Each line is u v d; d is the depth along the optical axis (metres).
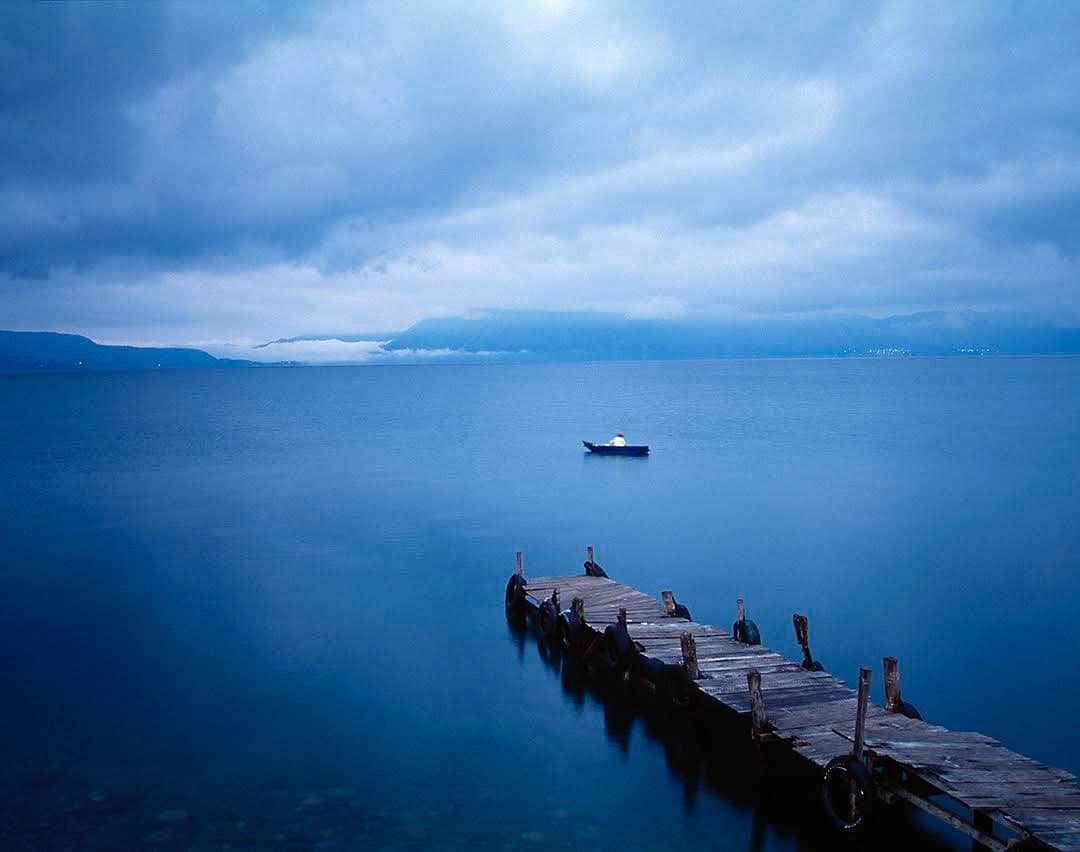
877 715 17.95
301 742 20.36
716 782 18.45
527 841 15.90
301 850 15.38
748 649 23.12
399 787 18.03
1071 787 14.17
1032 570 36.19
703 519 48.72
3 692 23.50
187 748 19.88
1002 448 78.06
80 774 18.47
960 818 14.11
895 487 57.84
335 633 29.19
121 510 52.69
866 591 33.56
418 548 42.56
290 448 87.38
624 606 28.20
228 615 31.25
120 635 28.83
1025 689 23.48
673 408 143.00
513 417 129.12
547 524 48.16
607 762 19.41
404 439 96.50
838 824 15.84
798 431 97.19
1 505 54.25
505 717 22.03
